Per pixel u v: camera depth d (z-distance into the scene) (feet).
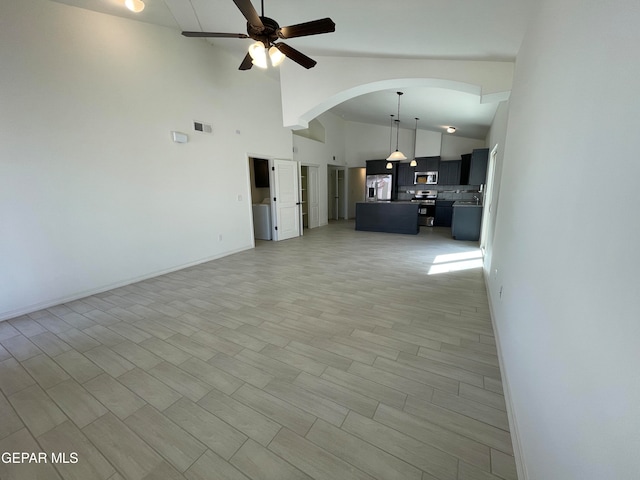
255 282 11.79
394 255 16.07
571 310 2.77
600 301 2.20
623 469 1.72
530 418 3.75
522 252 5.21
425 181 27.94
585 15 3.02
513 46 7.86
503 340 6.23
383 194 29.89
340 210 33.96
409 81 10.89
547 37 4.64
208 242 15.20
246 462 4.17
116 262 11.30
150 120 12.09
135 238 11.89
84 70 9.96
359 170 32.58
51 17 9.09
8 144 8.49
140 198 11.96
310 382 5.78
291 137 20.98
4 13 8.18
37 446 4.48
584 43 3.00
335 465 4.10
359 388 5.59
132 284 11.71
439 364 6.29
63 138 9.59
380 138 30.55
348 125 31.78
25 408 5.23
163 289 11.10
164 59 12.40
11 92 8.45
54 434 4.69
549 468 2.95
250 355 6.71
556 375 3.00
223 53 15.06
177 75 12.98
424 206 27.71
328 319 8.43
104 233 10.88
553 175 3.73
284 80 12.97
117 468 4.11
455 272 12.83
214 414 5.03
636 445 1.61
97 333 7.79
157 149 12.45
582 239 2.66
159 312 9.05
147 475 4.00
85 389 5.68
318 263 14.58
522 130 6.42
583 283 2.55
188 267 14.10
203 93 14.24
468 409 5.05
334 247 18.31
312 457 4.23
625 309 1.83
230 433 4.65
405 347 6.95
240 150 16.74
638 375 1.62
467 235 20.16
